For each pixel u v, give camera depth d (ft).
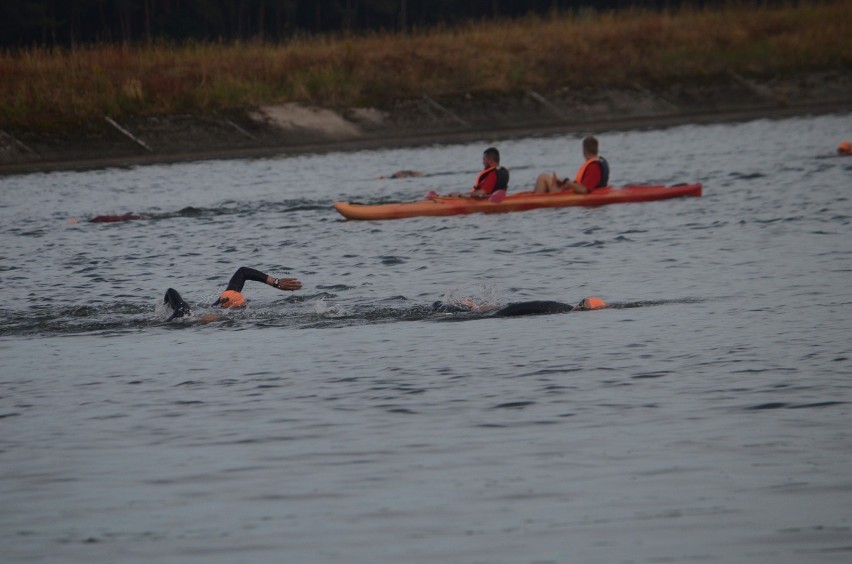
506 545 66.54
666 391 100.94
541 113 499.51
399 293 160.35
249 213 261.44
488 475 79.61
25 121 415.03
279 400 103.09
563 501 73.77
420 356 118.93
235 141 436.35
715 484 75.82
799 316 131.13
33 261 201.26
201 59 484.74
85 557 67.10
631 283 160.25
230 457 86.12
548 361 114.32
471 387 105.09
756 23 593.01
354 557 65.51
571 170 337.11
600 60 538.47
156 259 200.34
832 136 392.47
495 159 250.98
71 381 113.70
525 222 230.07
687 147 387.55
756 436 86.22
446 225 231.50
